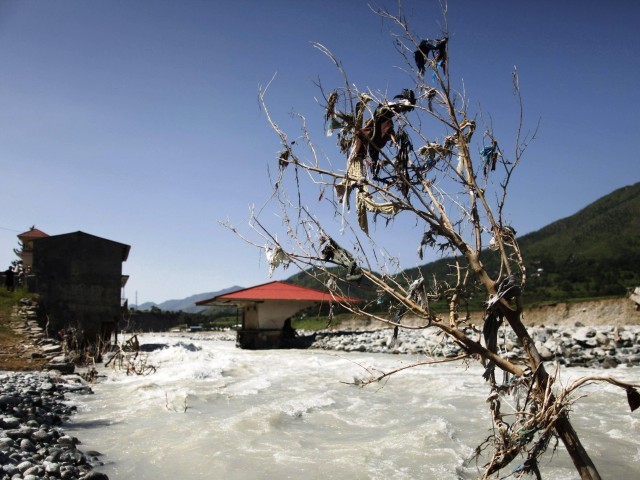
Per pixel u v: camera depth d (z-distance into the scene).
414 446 7.31
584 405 10.14
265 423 8.65
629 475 6.29
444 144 4.15
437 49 3.92
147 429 8.62
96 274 24.73
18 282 28.98
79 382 14.04
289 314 30.33
